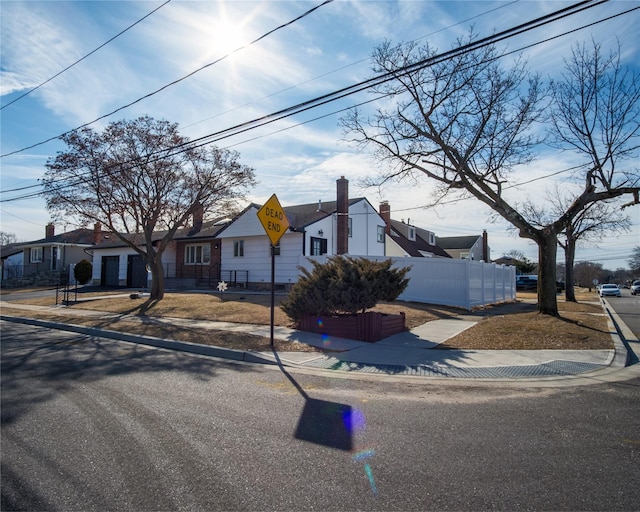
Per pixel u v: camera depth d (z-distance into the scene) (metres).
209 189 19.59
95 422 4.93
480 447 4.24
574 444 4.32
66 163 17.27
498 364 7.96
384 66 13.55
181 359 8.66
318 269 11.05
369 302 10.09
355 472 3.70
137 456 4.02
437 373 7.41
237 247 25.81
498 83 13.24
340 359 8.38
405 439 4.45
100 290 27.72
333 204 27.14
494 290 20.12
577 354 8.73
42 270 39.09
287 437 4.49
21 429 4.72
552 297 13.10
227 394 6.11
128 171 17.78
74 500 3.26
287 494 3.33
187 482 3.52
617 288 42.16
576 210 12.94
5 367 7.87
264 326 12.16
